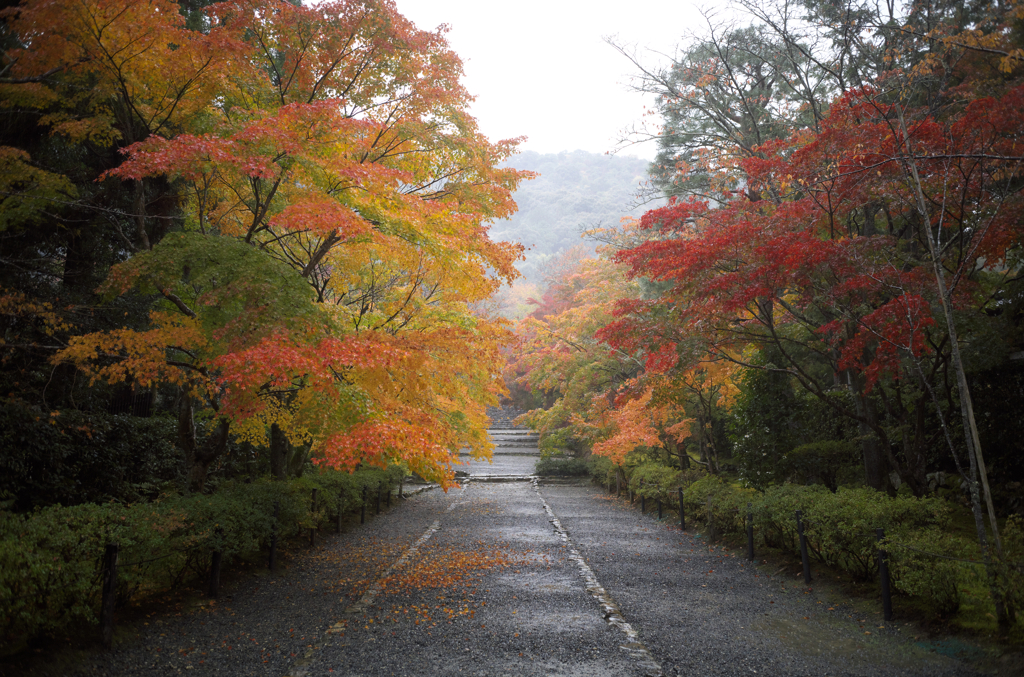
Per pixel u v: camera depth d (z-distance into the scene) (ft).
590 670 15.64
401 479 63.26
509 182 30.78
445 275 27.35
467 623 19.75
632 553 33.45
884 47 35.50
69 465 29.25
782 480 37.50
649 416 57.16
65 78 25.07
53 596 15.43
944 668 15.70
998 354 27.53
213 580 22.76
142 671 15.34
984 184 25.63
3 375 28.96
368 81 28.02
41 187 23.84
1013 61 24.90
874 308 29.84
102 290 20.81
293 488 35.32
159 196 36.09
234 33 24.64
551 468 91.66
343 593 23.75
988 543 18.69
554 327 71.87
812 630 19.30
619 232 64.08
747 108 48.88
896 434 39.45
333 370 21.74
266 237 33.50
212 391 25.23
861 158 25.27
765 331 35.88
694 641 18.16
